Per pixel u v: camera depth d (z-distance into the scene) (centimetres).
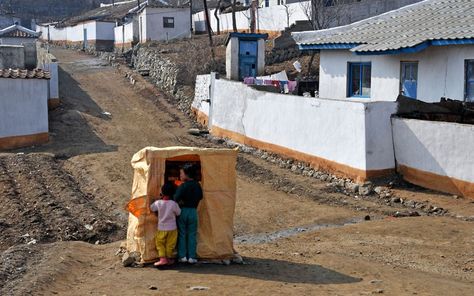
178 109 3472
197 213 1045
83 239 1411
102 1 10731
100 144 2608
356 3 3678
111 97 3728
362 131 1773
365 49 2116
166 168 1069
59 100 3412
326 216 1548
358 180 1797
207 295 852
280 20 4259
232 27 4928
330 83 2478
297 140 2128
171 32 5344
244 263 1059
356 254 1173
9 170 2077
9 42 5788
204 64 3747
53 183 1909
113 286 919
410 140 1728
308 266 1045
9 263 1065
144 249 1036
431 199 1602
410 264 1106
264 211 1612
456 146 1588
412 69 2088
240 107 2577
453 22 2080
